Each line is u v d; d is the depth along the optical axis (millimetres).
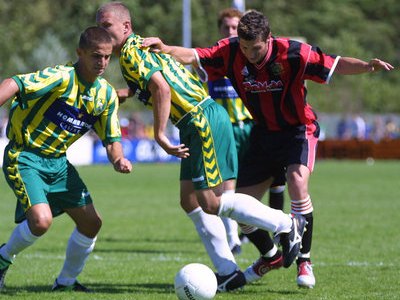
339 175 84188
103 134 22422
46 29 157500
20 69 143875
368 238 36250
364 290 22828
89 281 24891
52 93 21125
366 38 199250
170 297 21656
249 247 34156
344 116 149000
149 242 35469
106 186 69125
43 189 21531
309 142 23234
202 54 23219
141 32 164500
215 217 22938
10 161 21531
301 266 22656
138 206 52125
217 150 21938
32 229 21203
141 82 21328
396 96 177000
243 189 24234
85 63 21016
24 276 26047
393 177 80875
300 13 192125
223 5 169375
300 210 22594
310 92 163375
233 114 30938
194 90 22125
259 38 21688
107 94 21984
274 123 23391
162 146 21281
